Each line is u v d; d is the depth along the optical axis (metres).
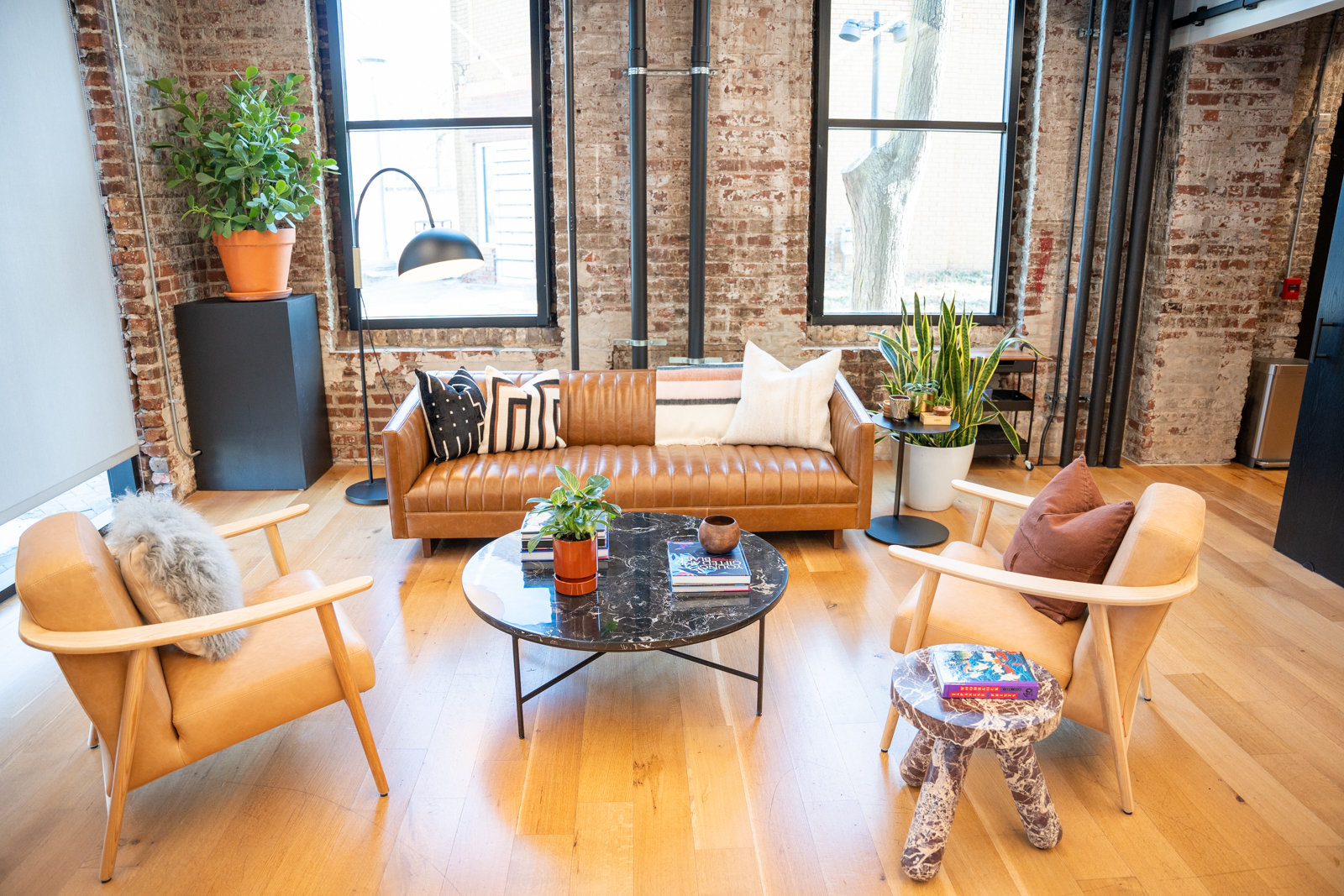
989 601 2.44
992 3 4.80
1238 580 3.51
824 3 4.70
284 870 2.00
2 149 3.31
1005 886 1.95
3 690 2.74
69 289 3.69
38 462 3.48
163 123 4.26
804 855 2.04
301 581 2.57
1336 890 1.93
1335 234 3.41
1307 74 4.78
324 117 4.75
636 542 2.93
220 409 4.42
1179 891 1.93
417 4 4.61
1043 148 4.81
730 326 4.95
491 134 4.78
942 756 1.93
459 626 3.15
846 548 3.84
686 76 4.56
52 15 3.59
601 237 4.77
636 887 1.95
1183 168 4.64
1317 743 2.46
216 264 4.69
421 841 2.09
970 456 4.24
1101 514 2.27
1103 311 4.86
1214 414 5.02
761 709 2.60
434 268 3.38
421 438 3.79
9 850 2.07
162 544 2.04
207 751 2.08
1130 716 2.19
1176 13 4.57
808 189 4.79
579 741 2.47
